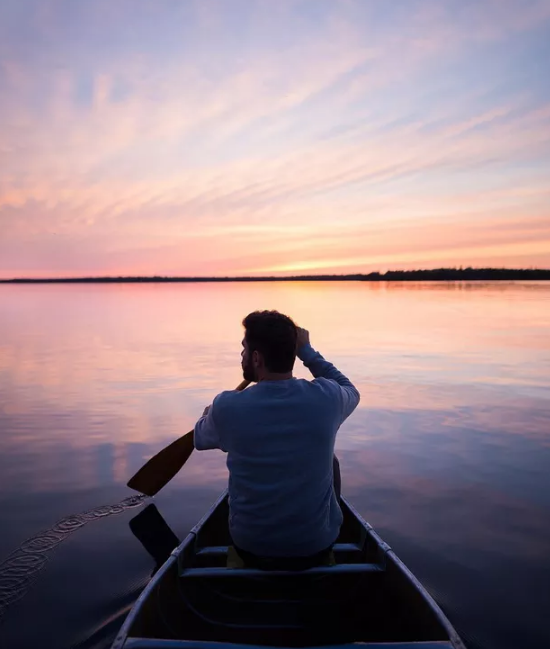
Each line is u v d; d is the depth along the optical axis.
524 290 60.66
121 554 3.01
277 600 2.06
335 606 2.03
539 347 12.29
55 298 49.41
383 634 2.00
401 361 10.33
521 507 3.66
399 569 1.97
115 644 1.54
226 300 42.53
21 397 7.29
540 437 5.31
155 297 51.94
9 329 17.84
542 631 2.31
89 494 3.88
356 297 46.72
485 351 11.70
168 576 1.99
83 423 5.91
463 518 3.49
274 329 1.80
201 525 2.36
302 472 1.75
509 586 2.67
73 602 2.53
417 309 27.45
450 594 2.60
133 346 13.09
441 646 1.54
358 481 4.16
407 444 5.11
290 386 1.79
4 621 2.39
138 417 6.18
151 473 3.05
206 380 8.52
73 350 12.31
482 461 4.61
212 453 4.82
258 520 1.79
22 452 4.88
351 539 2.53
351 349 12.12
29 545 3.11
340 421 1.85
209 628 2.00
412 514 3.56
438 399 7.02
